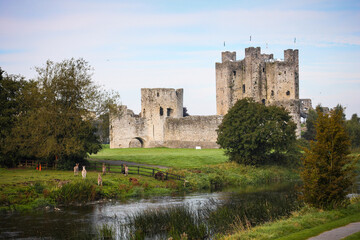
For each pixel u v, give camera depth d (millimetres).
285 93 108750
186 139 99812
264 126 65312
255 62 109750
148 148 98125
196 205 39875
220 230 29750
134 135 103188
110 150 92125
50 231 31359
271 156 70125
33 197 40875
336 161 30219
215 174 58469
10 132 58281
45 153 53969
